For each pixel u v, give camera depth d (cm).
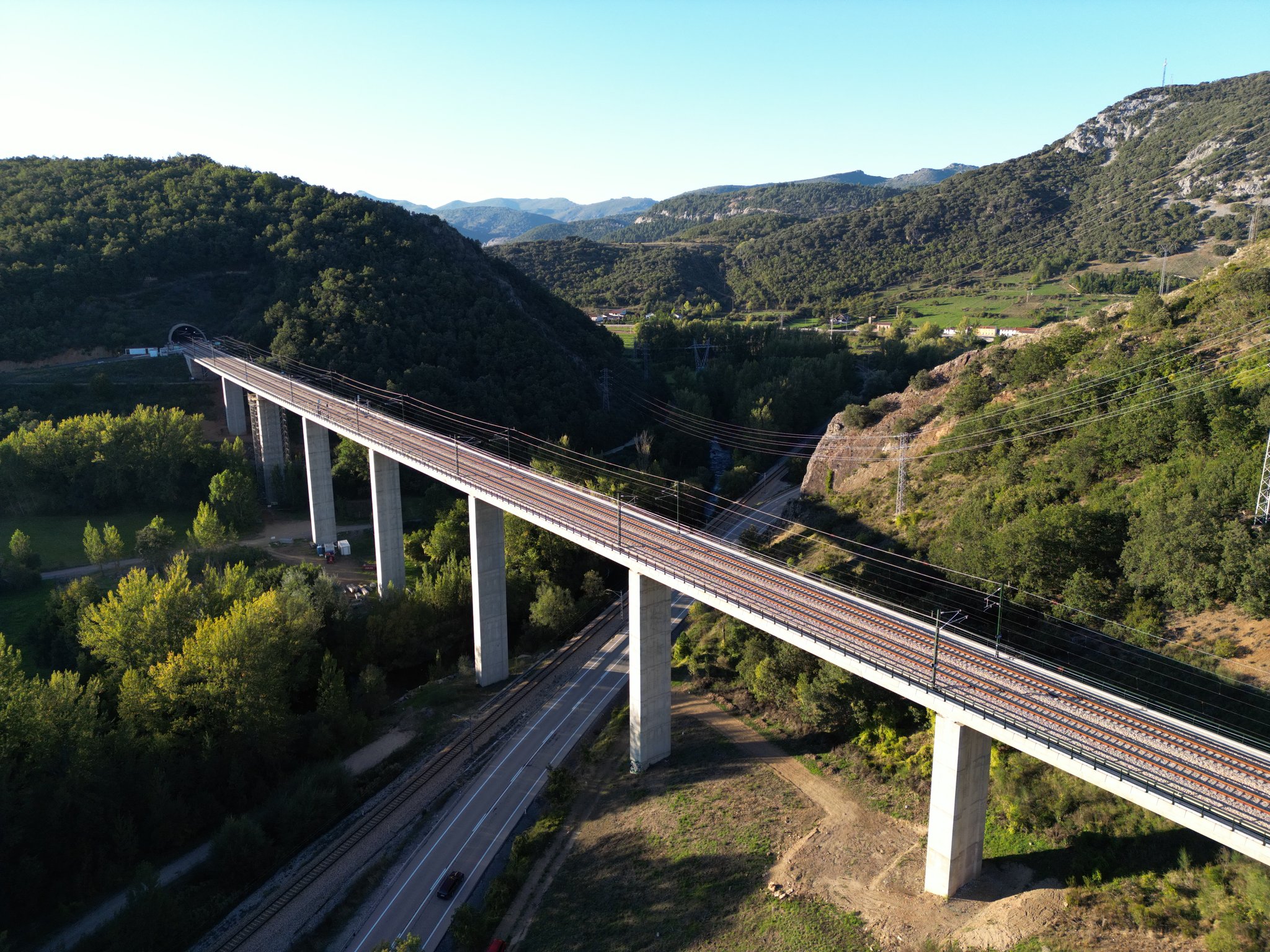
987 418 8550
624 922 4712
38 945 4809
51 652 7456
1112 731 4078
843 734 5969
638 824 5522
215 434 13150
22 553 9044
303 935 4869
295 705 7462
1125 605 5569
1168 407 6775
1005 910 4128
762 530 11031
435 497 11644
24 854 5016
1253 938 3456
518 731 7031
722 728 6469
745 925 4478
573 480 11025
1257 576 4903
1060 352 8900
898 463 9362
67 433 11012
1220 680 4609
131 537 10500
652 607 6000
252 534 11100
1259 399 6281
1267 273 7850
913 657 4756
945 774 4209
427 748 6838
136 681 6084
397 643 8212
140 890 4734
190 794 5919
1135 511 6038
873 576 7362
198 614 7012
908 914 4288
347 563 10475
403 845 5659
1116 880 4100
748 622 5288
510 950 4666
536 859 5403
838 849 4872
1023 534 6138
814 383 17175
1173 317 8375
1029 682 4547
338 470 12150
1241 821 3262
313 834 5803
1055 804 4612
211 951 4753
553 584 9225
